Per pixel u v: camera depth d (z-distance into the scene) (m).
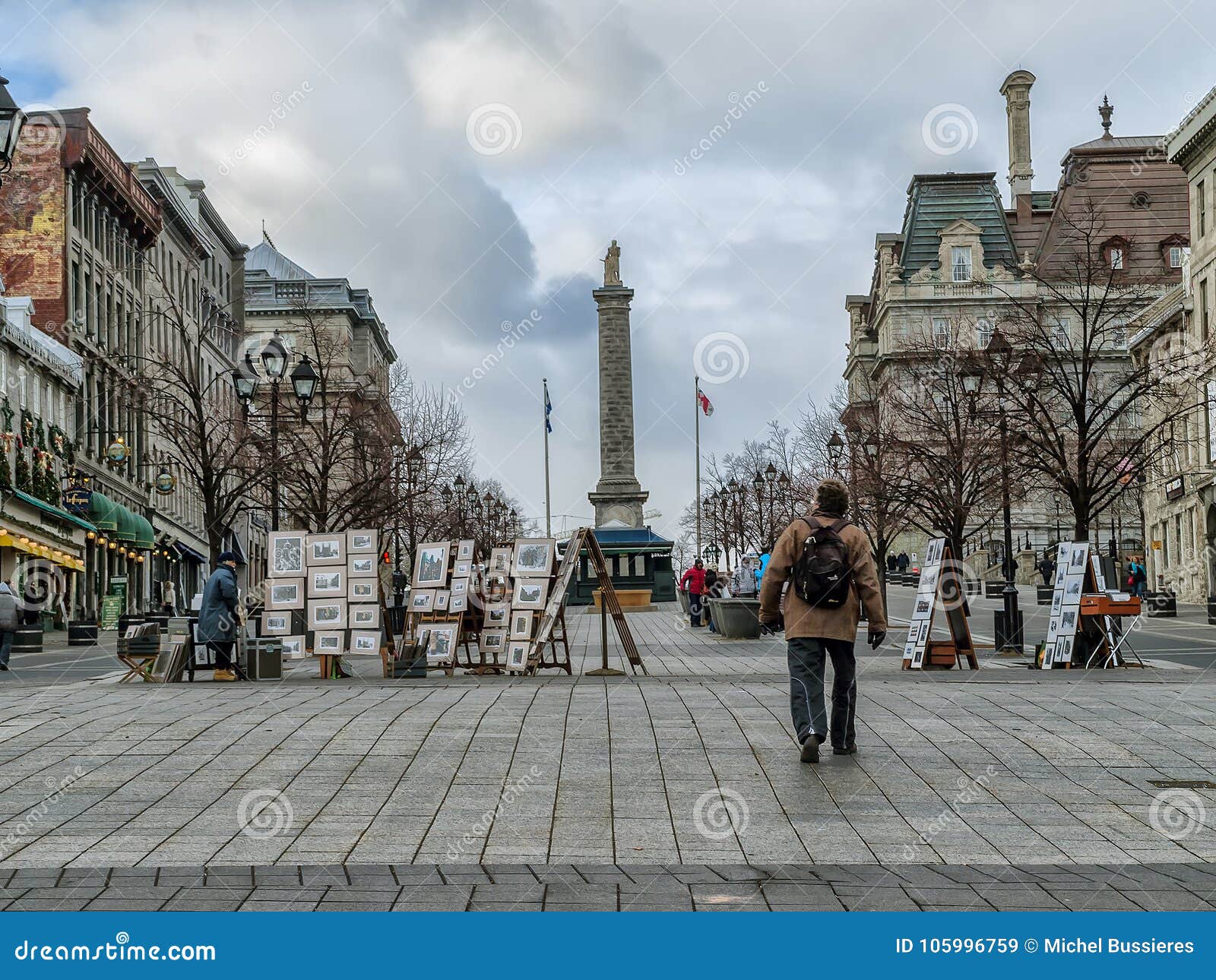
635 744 13.16
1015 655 30.03
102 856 9.16
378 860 9.07
